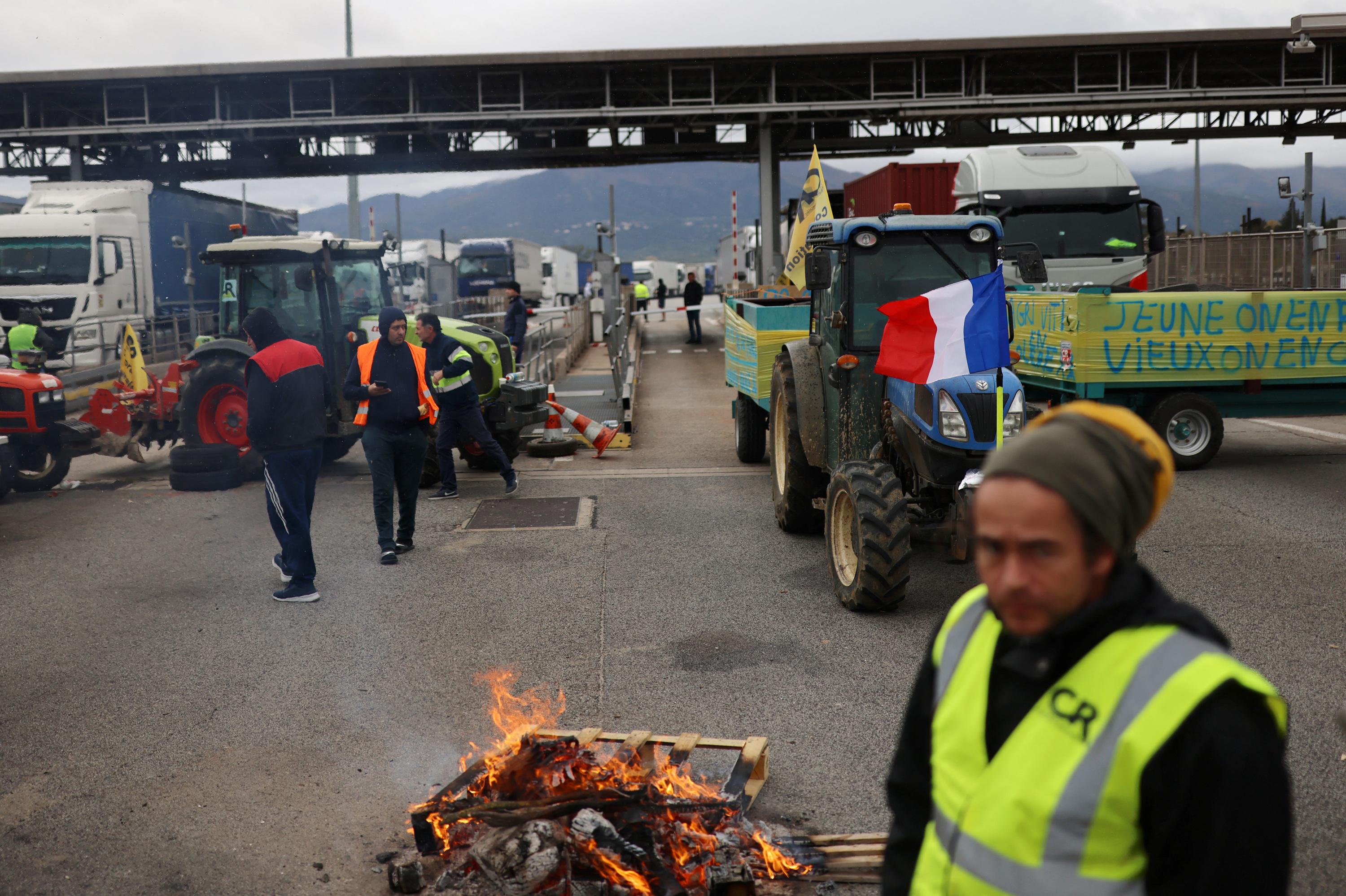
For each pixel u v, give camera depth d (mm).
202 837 3977
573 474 11617
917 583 7297
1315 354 10867
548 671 5762
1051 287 12312
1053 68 32156
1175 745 1344
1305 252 19141
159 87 31312
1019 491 1393
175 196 24625
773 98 29453
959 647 1619
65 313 20500
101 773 4559
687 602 6977
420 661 5949
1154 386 10961
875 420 7477
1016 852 1444
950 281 7492
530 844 3281
